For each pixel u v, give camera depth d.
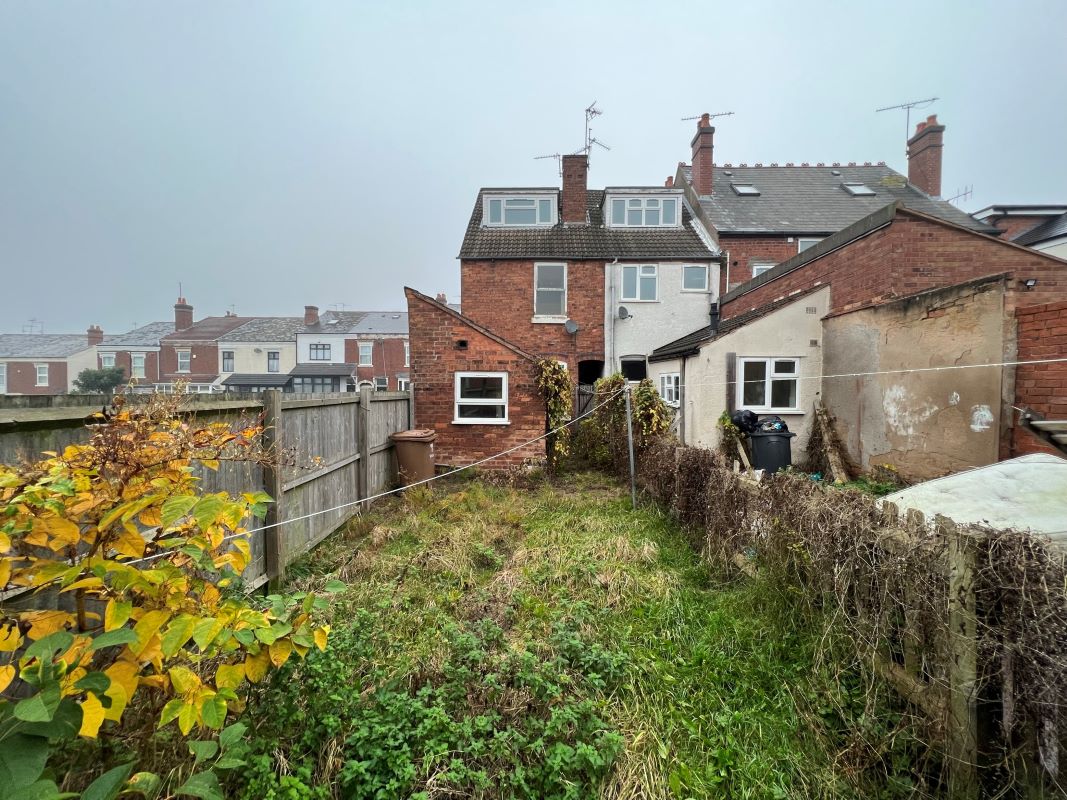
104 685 1.49
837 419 9.30
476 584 4.33
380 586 4.18
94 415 2.16
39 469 1.74
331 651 2.63
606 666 2.98
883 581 2.49
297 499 4.79
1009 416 6.06
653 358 13.87
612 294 16.50
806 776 2.36
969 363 6.51
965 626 2.08
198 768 2.02
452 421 9.57
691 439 10.95
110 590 1.80
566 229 17.78
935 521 2.37
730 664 3.10
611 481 8.74
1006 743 1.96
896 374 7.77
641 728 2.59
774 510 3.63
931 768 2.24
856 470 8.76
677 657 3.20
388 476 7.99
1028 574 1.93
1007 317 6.09
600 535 5.44
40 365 42.25
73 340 46.91
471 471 9.34
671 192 17.69
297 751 2.22
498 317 16.50
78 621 1.85
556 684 2.72
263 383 36.56
